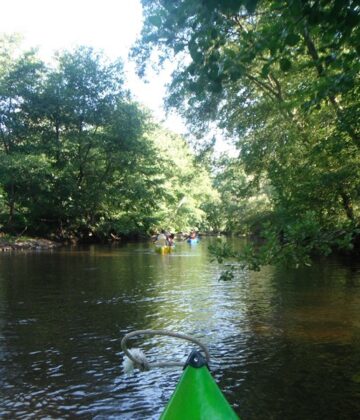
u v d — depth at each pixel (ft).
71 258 74.43
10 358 22.34
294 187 34.22
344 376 19.84
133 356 11.31
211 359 22.22
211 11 10.00
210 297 38.24
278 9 11.84
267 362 21.70
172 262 68.54
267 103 59.00
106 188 119.65
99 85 112.57
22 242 100.68
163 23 11.77
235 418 8.82
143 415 16.35
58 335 26.40
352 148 31.58
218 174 86.17
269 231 16.31
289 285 43.80
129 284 45.50
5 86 103.19
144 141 118.42
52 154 112.37
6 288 42.47
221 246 16.63
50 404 17.26
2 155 99.55
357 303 34.63
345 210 34.96
